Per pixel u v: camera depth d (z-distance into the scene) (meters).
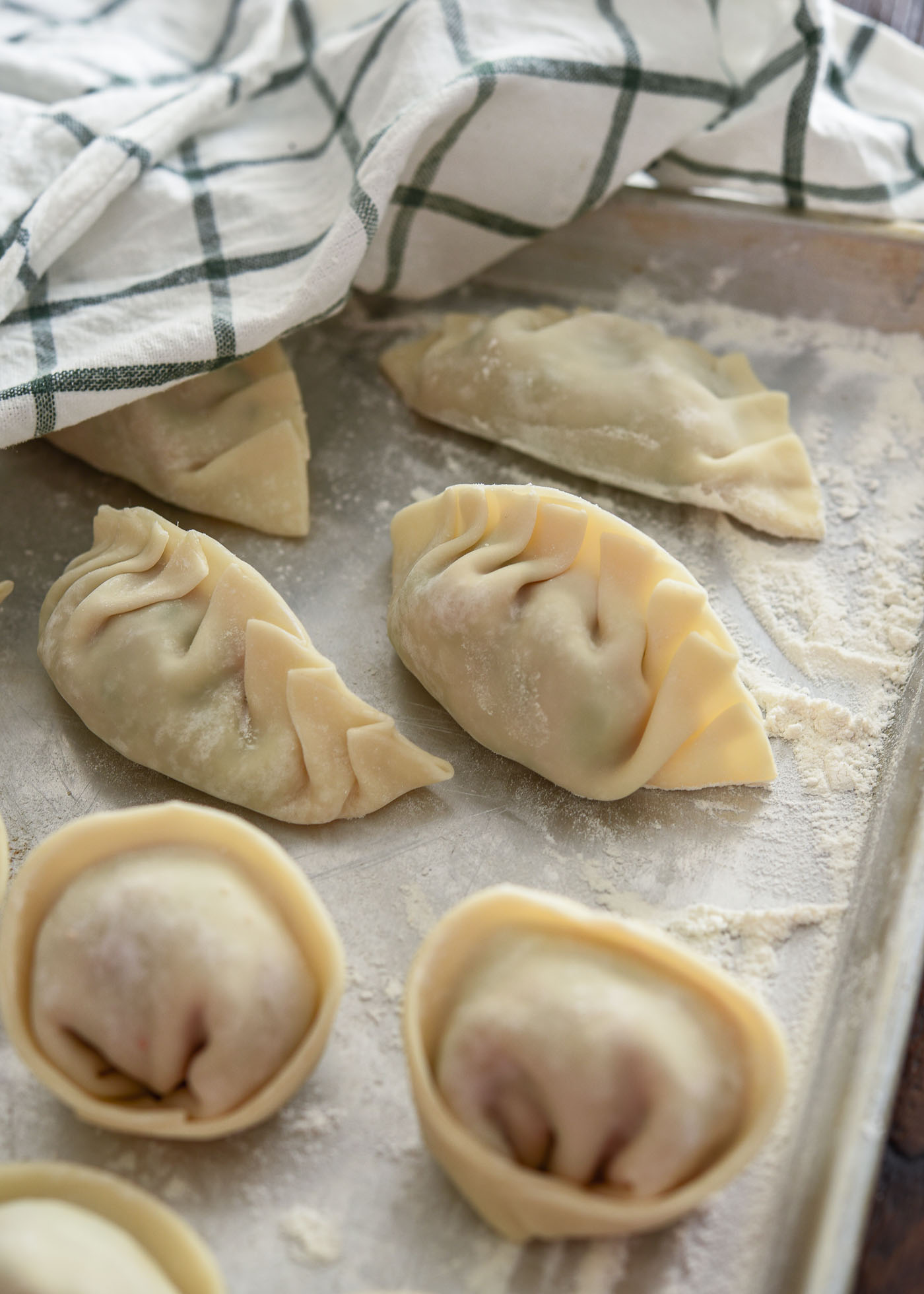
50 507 0.39
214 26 0.43
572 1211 0.29
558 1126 0.30
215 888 0.31
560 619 0.35
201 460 0.39
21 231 0.37
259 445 0.39
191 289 0.38
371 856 0.34
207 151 0.40
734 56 0.42
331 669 0.35
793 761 0.35
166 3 0.43
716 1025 0.30
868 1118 0.30
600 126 0.40
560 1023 0.30
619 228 0.43
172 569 0.36
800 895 0.34
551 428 0.39
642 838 0.35
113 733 0.35
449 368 0.40
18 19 0.42
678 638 0.34
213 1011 0.30
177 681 0.35
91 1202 0.30
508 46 0.40
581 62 0.40
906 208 0.41
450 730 0.36
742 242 0.42
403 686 0.37
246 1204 0.31
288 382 0.40
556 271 0.44
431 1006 0.31
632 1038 0.30
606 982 0.30
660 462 0.39
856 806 0.35
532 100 0.39
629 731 0.34
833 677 0.37
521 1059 0.30
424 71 0.39
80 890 0.31
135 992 0.30
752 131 0.41
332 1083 0.32
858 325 0.42
